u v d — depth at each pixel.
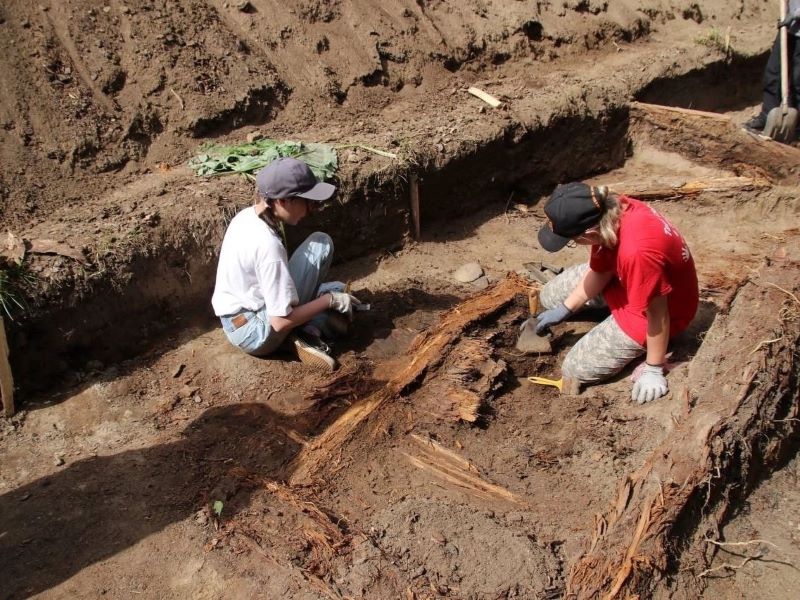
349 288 4.73
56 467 3.36
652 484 3.02
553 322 4.06
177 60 5.20
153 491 3.24
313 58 5.77
